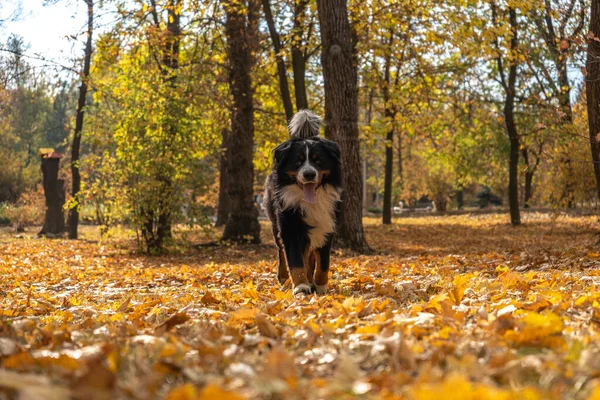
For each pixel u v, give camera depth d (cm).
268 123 2148
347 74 1405
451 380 200
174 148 1602
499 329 354
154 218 1647
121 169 1630
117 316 532
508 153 2941
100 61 1775
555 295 498
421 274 873
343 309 459
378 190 5984
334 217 735
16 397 230
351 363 271
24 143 5600
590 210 2028
